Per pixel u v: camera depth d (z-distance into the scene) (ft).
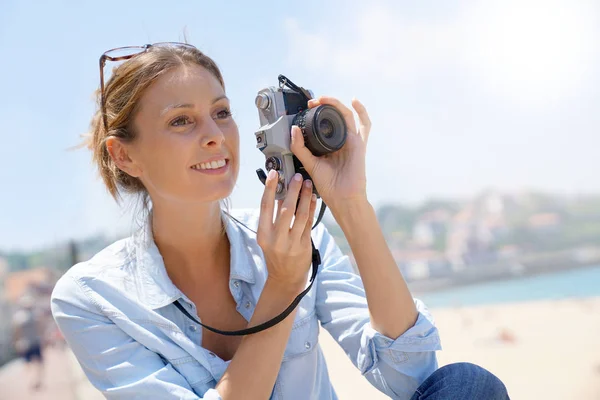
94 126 7.31
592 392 23.45
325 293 7.12
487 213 187.62
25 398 31.22
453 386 5.74
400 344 6.34
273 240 5.92
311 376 6.71
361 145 6.31
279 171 6.14
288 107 6.26
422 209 203.92
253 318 6.08
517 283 116.57
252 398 5.75
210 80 6.37
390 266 6.36
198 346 6.30
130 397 5.98
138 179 7.01
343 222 6.31
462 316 62.95
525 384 26.25
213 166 6.24
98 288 6.39
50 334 45.39
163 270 6.57
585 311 56.70
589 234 169.58
